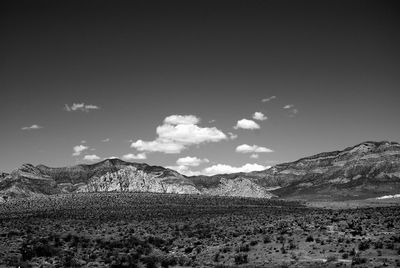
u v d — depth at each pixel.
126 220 127.56
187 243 92.81
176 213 146.12
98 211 151.50
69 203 177.50
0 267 72.00
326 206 195.25
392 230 88.06
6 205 184.50
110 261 75.88
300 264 67.25
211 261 75.69
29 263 76.50
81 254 83.88
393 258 66.75
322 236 86.75
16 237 100.31
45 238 97.25
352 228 92.25
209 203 185.62
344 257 69.88
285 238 87.19
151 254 84.25
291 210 157.88
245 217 129.88
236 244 86.12
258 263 70.56
